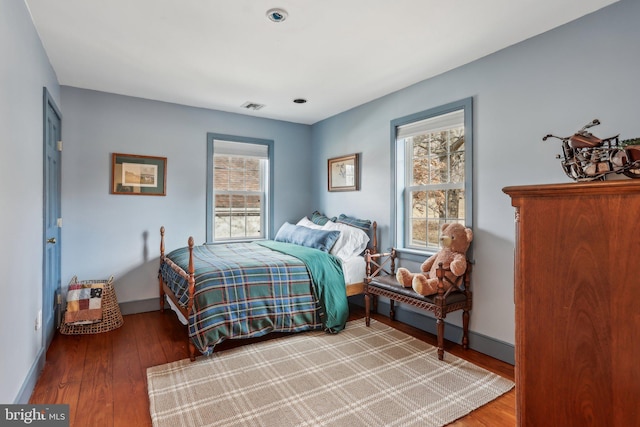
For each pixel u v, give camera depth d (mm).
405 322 3381
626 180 907
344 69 2959
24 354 1979
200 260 3104
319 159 4750
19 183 1895
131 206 3729
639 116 1922
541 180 2359
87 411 1925
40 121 2424
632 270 909
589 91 2119
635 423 901
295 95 3656
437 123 3133
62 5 2018
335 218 4266
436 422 1833
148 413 1915
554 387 1048
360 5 2012
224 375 2326
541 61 2355
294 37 2404
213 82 3281
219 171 4363
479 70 2740
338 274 3234
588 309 982
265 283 2830
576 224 1004
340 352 2693
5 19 1658
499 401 2033
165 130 3902
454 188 3100
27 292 2051
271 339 2957
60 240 3344
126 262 3703
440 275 2564
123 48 2572
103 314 3174
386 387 2176
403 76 3113
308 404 1991
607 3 2006
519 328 1127
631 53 1947
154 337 3029
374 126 3791
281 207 4703
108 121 3596
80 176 3467
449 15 2121
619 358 930
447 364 2494
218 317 2564
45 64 2596
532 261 1096
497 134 2617
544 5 2016
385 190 3650
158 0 1965
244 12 2084
